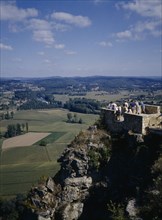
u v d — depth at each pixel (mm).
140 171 36500
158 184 33219
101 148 40750
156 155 36156
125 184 37156
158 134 37531
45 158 192750
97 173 39969
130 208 34094
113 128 42750
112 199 37375
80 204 39281
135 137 38781
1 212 117000
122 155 39344
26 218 41031
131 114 40188
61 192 40094
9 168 179750
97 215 37812
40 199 40438
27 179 161375
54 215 39469
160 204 32500
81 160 40250
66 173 40562
